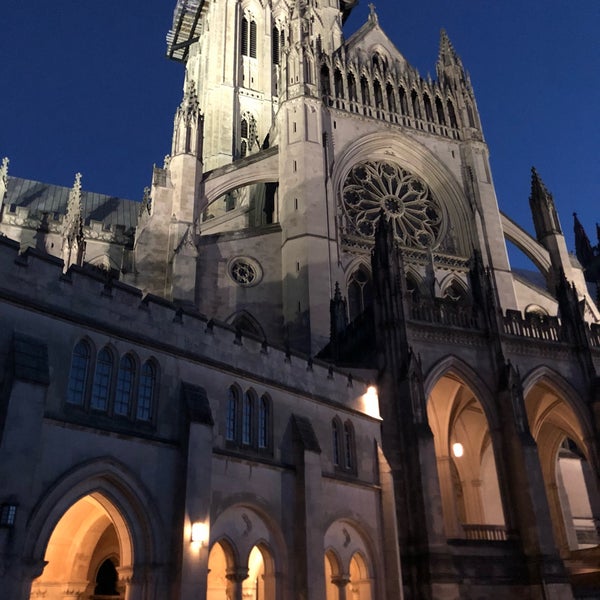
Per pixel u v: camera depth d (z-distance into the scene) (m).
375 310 40.06
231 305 54.62
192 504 23.58
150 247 54.66
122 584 23.16
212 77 95.06
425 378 38.19
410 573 32.97
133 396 24.20
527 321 43.09
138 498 22.80
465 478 49.78
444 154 68.06
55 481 20.62
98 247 68.25
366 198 64.06
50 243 66.56
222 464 25.97
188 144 58.97
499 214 66.25
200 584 22.86
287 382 30.84
